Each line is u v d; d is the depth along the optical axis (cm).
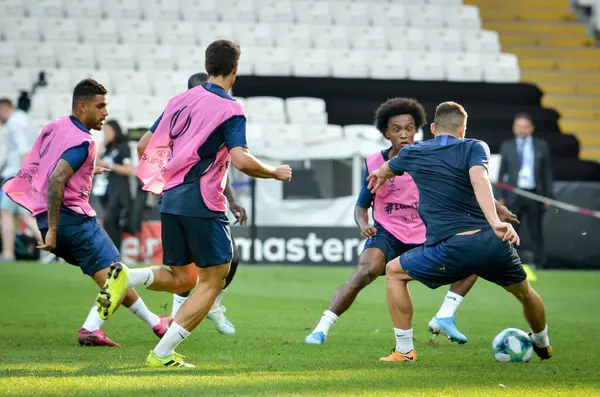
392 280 2262
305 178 5859
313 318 3331
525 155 5878
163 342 2039
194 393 1672
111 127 5591
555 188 6122
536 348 2330
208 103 2000
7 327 2973
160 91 7319
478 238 2128
